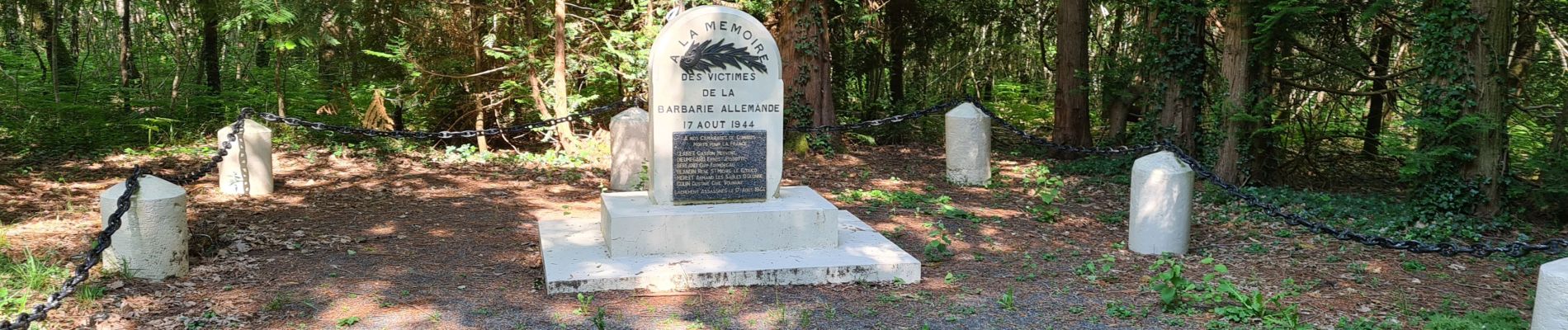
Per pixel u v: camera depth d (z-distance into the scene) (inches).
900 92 885.8
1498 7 389.7
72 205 359.6
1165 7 555.5
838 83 839.1
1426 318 235.1
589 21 570.3
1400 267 298.8
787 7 633.0
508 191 441.1
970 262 302.4
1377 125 624.1
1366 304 251.4
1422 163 393.1
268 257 285.3
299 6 504.4
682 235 279.6
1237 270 293.1
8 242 282.5
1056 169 581.6
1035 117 921.5
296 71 772.6
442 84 594.2
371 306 237.6
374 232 332.2
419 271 277.1
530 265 286.5
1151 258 310.3
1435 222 393.7
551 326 223.1
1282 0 467.8
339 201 395.2
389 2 559.2
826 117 645.3
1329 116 601.3
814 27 632.4
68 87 683.4
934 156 658.2
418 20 584.7
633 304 242.5
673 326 223.6
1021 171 573.9
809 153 633.0
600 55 572.7
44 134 560.4
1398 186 567.2
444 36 578.2
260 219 346.3
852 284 267.9
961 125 490.6
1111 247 331.3
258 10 486.9
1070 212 412.5
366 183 449.1
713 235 281.7
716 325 224.2
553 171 515.2
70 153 519.2
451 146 589.0
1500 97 396.8
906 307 244.2
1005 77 1087.6
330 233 324.8
